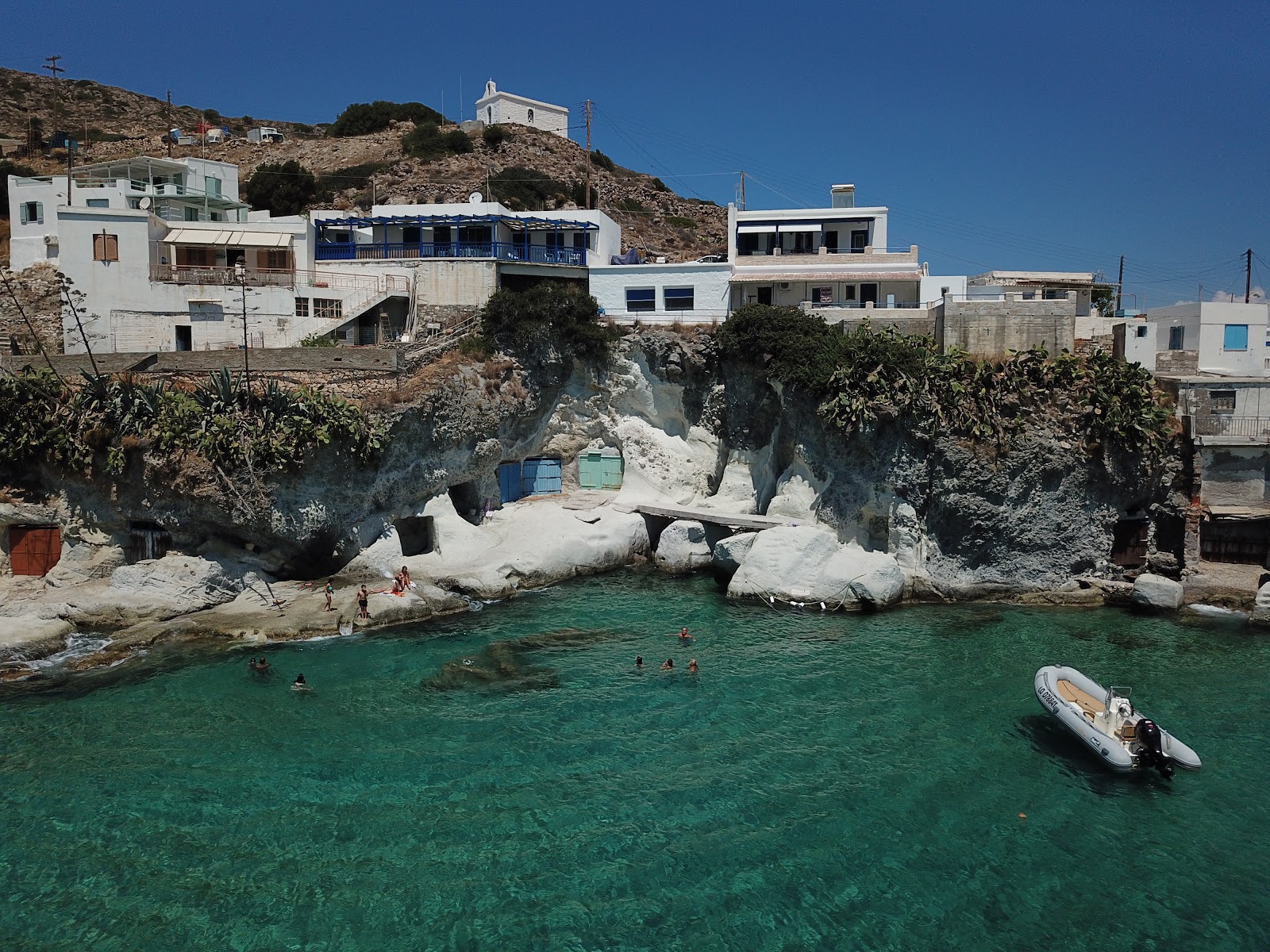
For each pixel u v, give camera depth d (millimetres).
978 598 42500
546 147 104688
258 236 52062
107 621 36406
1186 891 20891
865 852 22125
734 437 51125
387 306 53406
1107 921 19828
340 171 89562
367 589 39969
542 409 51688
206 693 30453
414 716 28875
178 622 36156
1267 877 21453
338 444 40500
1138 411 42156
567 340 51375
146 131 109312
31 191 55250
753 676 32625
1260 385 43719
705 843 22297
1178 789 25188
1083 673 33000
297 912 19688
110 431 38375
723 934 19234
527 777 25219
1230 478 43031
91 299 48500
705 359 51312
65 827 22594
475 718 28828
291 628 35875
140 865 21188
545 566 44031
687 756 26578
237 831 22531
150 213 49375
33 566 40156
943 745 27484
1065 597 41844
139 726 28062
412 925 19328
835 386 44406
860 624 38750
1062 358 43438
